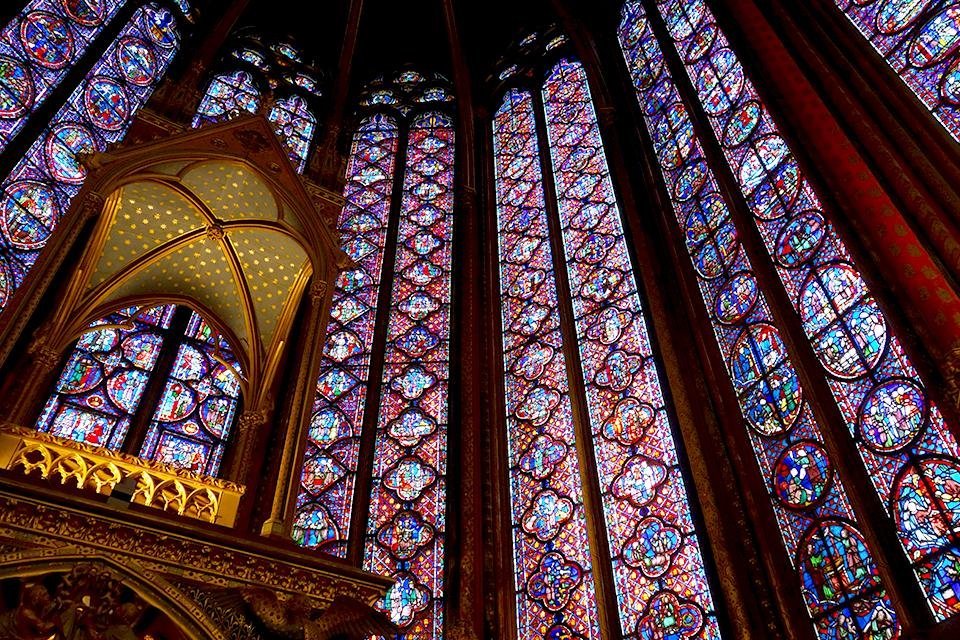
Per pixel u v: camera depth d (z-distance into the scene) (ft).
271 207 32.68
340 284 46.06
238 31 58.59
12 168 36.42
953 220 23.80
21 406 23.98
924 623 21.26
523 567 33.40
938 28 28.17
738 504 28.14
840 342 27.55
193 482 24.17
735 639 25.43
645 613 28.96
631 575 30.17
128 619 18.74
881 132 27.50
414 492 36.42
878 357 25.95
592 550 31.48
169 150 30.37
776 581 25.75
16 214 35.58
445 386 40.63
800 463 27.43
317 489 36.65
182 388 36.09
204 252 32.12
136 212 30.78
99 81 44.06
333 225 34.63
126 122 44.21
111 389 34.42
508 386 40.70
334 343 43.04
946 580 21.50
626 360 36.47
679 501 30.32
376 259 47.93
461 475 35.55
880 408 25.30
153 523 19.94
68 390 33.32
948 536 21.95
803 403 28.19
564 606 31.09
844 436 25.93
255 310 32.04
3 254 34.14
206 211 31.50
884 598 23.02
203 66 49.47
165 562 19.71
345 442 38.60
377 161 54.85
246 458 27.58
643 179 42.22
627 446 33.68
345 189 52.13
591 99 50.96
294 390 28.09
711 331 33.55
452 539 33.58
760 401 29.96
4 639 17.15
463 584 31.78
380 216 50.70
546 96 55.77
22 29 40.93
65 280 27.84
